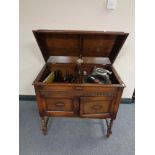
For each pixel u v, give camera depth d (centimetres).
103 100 142
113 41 164
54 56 182
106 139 169
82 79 165
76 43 167
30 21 175
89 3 165
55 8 168
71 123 189
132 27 176
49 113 150
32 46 190
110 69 174
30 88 219
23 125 184
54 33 148
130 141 167
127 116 202
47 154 151
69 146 160
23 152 153
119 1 165
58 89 136
